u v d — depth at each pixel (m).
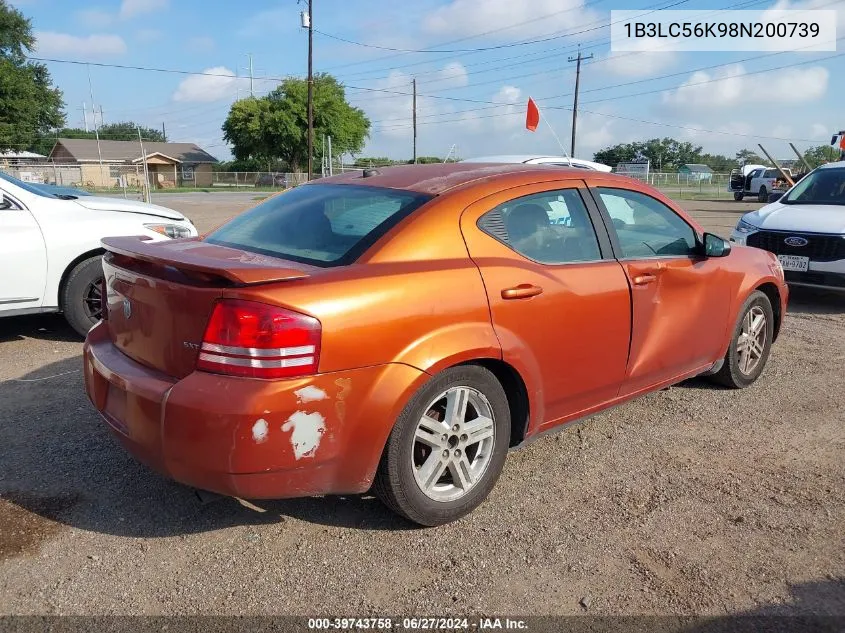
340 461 2.67
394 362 2.72
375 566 2.80
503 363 3.12
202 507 3.23
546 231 3.42
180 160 82.00
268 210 3.65
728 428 4.25
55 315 6.98
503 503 3.32
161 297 2.71
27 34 55.94
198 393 2.50
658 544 2.98
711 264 4.32
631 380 3.84
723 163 86.75
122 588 2.64
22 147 53.72
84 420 4.20
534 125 9.78
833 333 6.66
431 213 3.05
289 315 2.50
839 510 3.27
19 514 3.13
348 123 70.06
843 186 8.48
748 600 2.62
